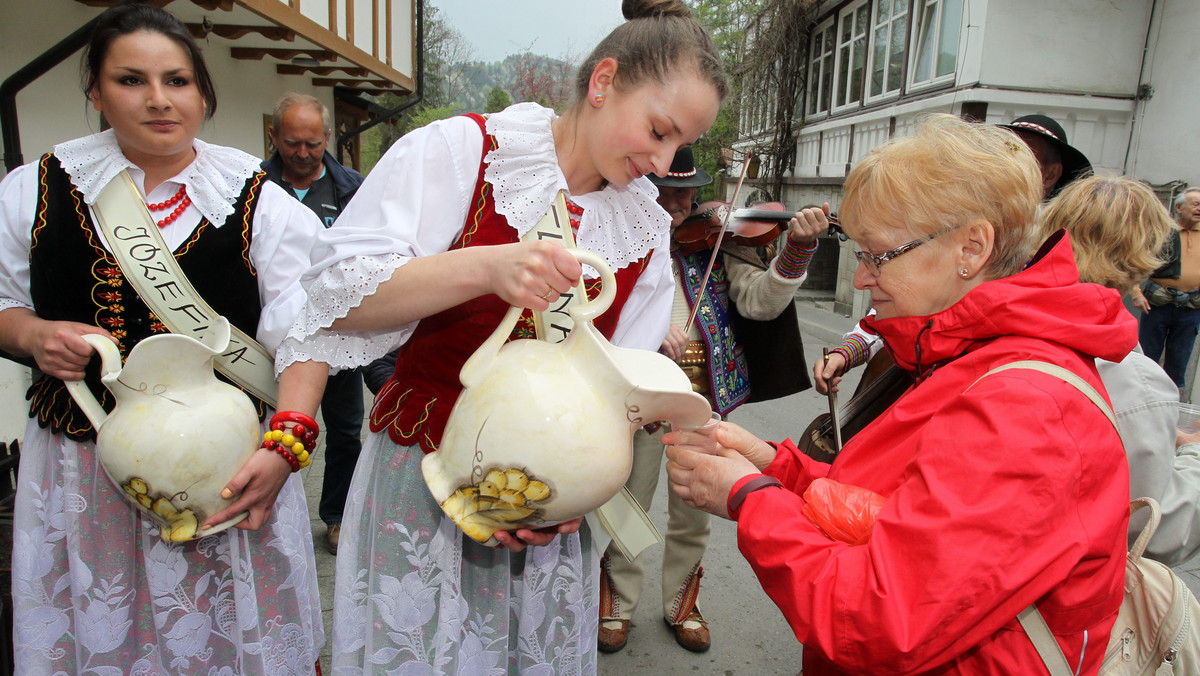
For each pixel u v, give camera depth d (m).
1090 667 1.07
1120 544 1.03
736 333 2.43
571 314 1.10
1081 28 6.85
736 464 1.19
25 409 3.70
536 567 1.34
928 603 0.88
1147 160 6.75
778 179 12.41
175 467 1.27
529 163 1.22
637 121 1.14
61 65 4.19
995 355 1.04
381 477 1.31
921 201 1.10
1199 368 5.46
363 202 1.24
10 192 1.51
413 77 9.86
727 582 2.98
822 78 11.48
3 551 2.06
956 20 7.78
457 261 1.08
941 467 0.94
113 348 1.35
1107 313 1.04
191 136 1.52
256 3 4.80
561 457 1.05
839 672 1.18
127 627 1.54
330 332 1.25
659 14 1.18
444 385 1.28
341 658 1.32
